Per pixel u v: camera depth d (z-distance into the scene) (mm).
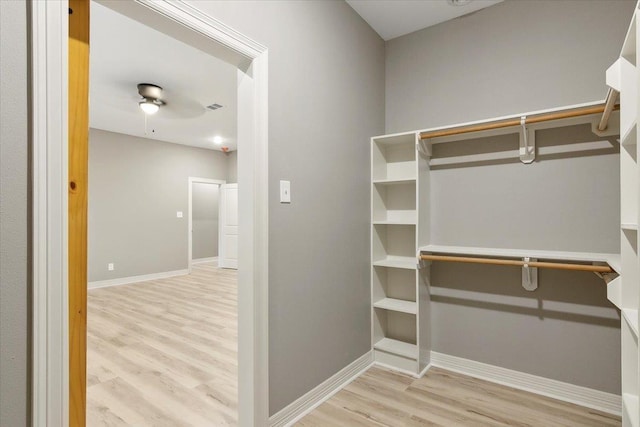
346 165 2273
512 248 2195
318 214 2016
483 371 2285
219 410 1925
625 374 1277
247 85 1605
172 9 1235
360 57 2436
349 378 2248
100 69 3143
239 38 1502
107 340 2996
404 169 2660
